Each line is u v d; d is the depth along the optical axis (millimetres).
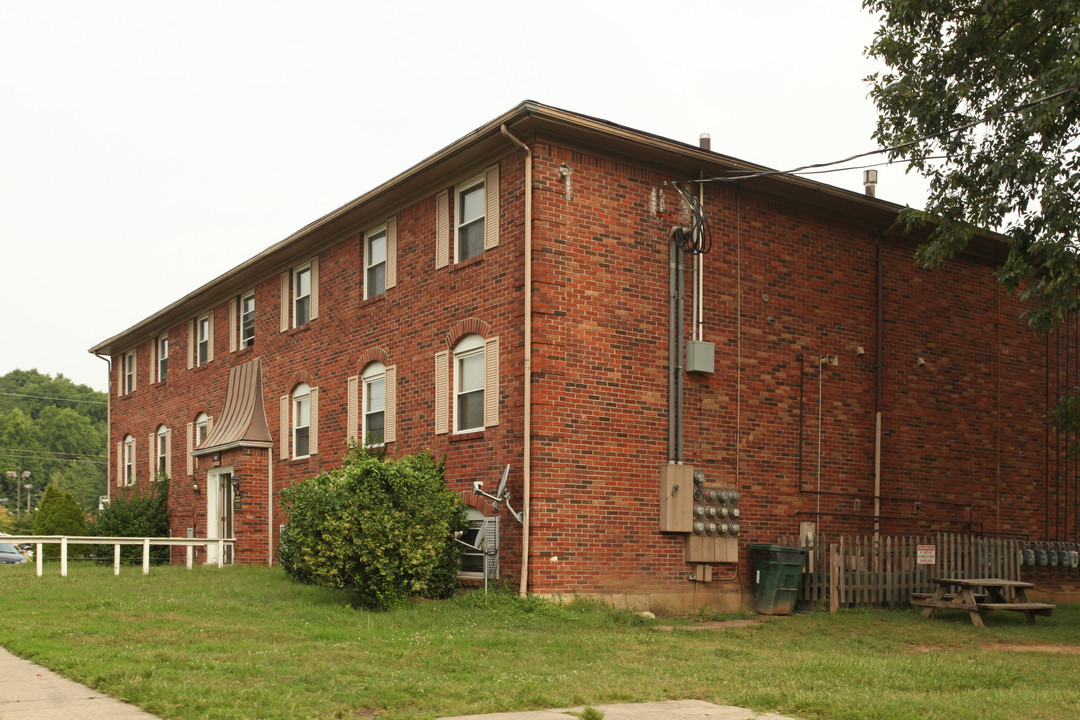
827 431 18891
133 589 16719
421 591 15750
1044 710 8492
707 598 16922
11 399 102312
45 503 34656
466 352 17828
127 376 35875
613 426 16344
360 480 15094
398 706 7863
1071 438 22938
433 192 18969
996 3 15156
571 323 16125
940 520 20297
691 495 16781
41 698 7777
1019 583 16047
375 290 21125
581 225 16406
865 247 19953
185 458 29875
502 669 9805
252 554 24219
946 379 20859
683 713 7918
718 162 17453
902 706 8297
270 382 25125
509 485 16062
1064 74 14688
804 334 18812
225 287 27703
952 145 16547
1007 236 16219
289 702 7629
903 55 17266
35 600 14867
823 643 13188
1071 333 23344
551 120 15672
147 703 7406
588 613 14938
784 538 17828
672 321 17109
